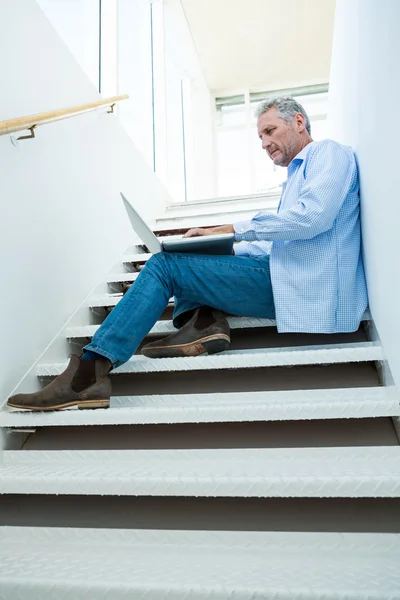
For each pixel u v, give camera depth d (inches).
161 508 40.6
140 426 51.2
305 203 48.8
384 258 43.0
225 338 51.7
